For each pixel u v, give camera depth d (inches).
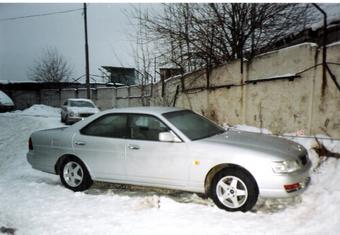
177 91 530.9
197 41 488.4
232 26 473.4
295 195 169.6
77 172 220.4
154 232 148.6
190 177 184.1
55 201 196.5
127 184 214.5
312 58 290.5
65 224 160.9
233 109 398.0
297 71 306.3
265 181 166.1
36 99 1315.2
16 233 155.3
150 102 650.2
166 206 181.3
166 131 195.5
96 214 172.9
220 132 216.4
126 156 201.3
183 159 185.3
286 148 182.7
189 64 506.6
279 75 327.3
